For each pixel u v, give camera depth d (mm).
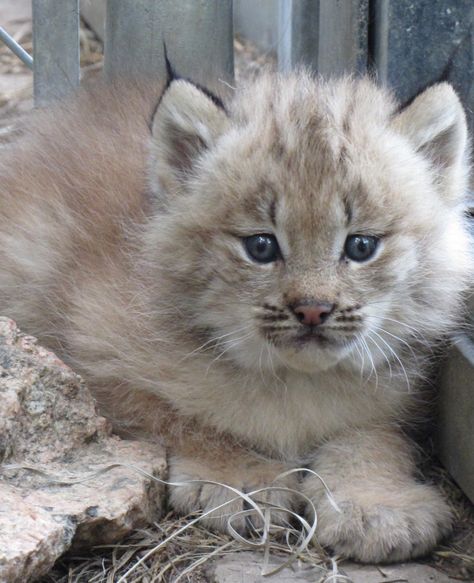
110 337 4617
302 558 4043
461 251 4555
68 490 3963
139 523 4082
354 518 4105
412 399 4754
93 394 4656
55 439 4168
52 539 3613
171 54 6195
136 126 5387
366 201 4023
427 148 4410
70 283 4879
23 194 5359
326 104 4379
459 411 4508
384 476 4398
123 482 4070
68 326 4793
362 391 4582
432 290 4422
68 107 5836
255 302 4082
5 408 3992
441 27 5645
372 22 5801
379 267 4105
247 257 4102
